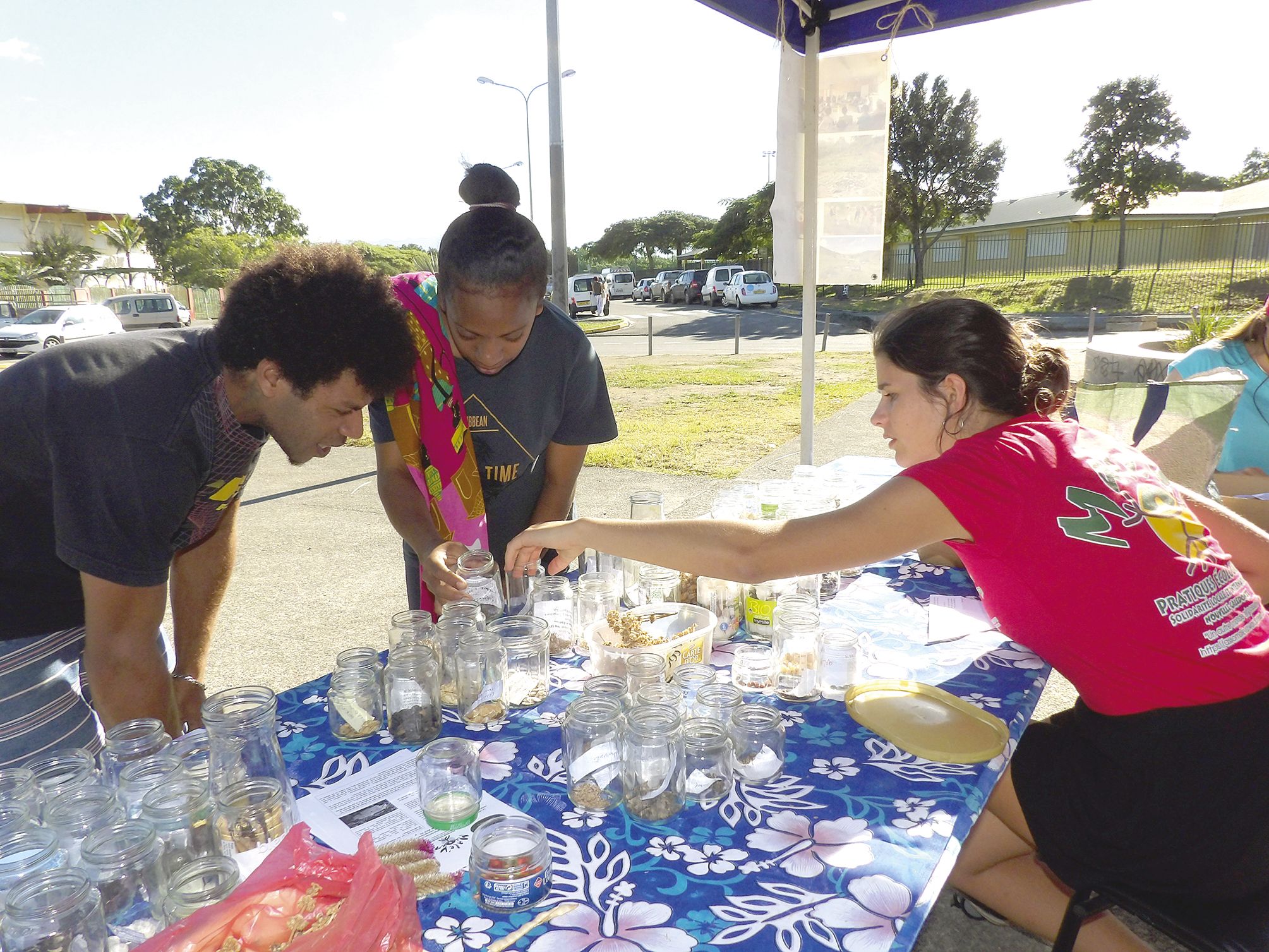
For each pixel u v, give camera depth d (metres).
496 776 1.29
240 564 4.83
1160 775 1.38
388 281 1.46
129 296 25.14
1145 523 1.39
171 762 1.13
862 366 13.09
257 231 62.81
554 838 1.12
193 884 0.92
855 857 1.07
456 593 1.75
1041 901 1.69
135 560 1.26
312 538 5.33
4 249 52.44
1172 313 19.83
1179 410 2.40
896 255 33.34
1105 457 1.47
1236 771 1.34
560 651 1.77
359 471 7.36
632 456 7.30
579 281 28.30
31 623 1.49
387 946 0.83
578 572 2.32
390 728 1.43
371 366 1.33
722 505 2.41
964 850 1.73
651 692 1.28
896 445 1.65
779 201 3.49
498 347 1.85
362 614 4.08
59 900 0.82
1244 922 1.33
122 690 1.30
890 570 2.29
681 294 35.44
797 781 1.26
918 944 1.99
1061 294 24.00
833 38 3.46
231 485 1.49
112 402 1.24
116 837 0.96
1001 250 30.78
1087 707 1.56
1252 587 1.69
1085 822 1.46
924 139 27.95
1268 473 2.72
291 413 1.36
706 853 1.08
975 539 1.39
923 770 1.30
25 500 1.39
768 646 1.78
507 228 1.72
